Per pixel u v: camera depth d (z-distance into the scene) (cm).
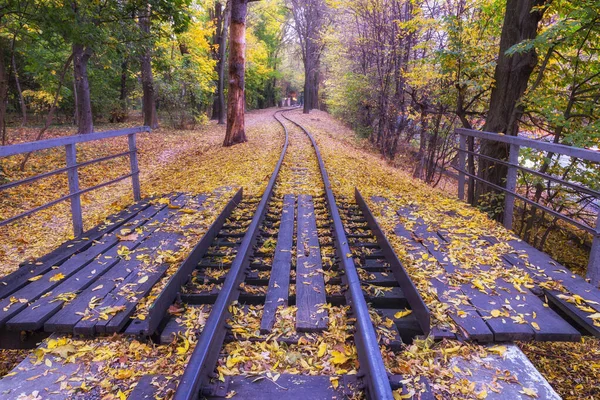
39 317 304
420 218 577
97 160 535
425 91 1295
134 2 988
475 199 738
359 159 1306
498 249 450
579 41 666
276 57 5362
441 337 291
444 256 432
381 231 470
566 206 765
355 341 278
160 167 1299
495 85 732
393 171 1280
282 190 774
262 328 299
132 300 337
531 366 267
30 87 2391
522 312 317
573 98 726
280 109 5744
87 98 1603
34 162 1220
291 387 242
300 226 537
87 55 1541
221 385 242
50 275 380
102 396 241
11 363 390
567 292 346
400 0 1438
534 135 877
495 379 253
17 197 900
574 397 378
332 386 244
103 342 293
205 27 2722
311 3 3738
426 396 234
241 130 1616
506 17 704
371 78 1870
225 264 417
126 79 2794
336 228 486
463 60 840
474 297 341
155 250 452
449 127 1305
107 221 549
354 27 1894
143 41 1169
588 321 301
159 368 266
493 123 722
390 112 1717
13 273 378
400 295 354
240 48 1545
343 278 376
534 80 785
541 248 815
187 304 347
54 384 251
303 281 375
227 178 913
